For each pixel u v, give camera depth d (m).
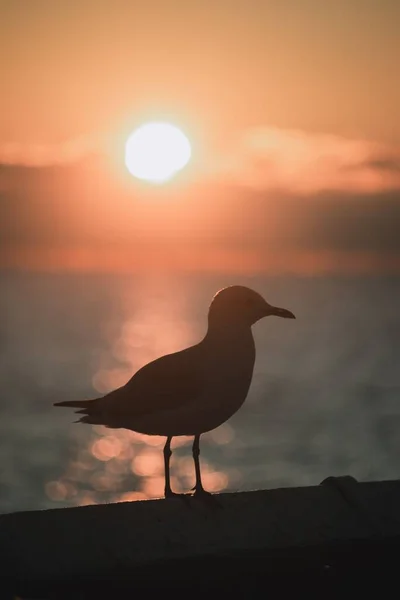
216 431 32.84
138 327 101.38
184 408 6.97
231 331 7.03
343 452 28.58
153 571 5.78
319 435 31.70
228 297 7.11
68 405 7.50
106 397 7.39
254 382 48.84
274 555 6.02
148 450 29.44
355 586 5.97
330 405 39.69
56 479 25.25
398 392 43.38
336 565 6.00
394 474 25.50
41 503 22.64
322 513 6.25
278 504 6.29
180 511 6.11
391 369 54.09
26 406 40.09
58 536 5.82
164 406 7.02
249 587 5.86
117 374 55.84
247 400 41.62
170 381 7.03
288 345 73.38
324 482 6.50
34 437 31.91
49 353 70.06
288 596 5.93
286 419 35.62
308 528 6.15
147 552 5.82
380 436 31.39
